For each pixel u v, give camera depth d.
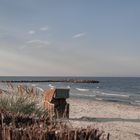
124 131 11.68
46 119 6.11
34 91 8.05
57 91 11.43
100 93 66.38
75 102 29.14
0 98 7.27
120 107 26.22
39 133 4.59
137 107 27.94
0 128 4.89
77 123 12.28
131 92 76.81
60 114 11.36
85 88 94.75
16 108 7.05
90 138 4.70
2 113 5.90
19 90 7.80
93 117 15.54
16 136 4.63
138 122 14.90
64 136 4.59
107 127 12.32
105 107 24.39
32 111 7.18
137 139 10.35
